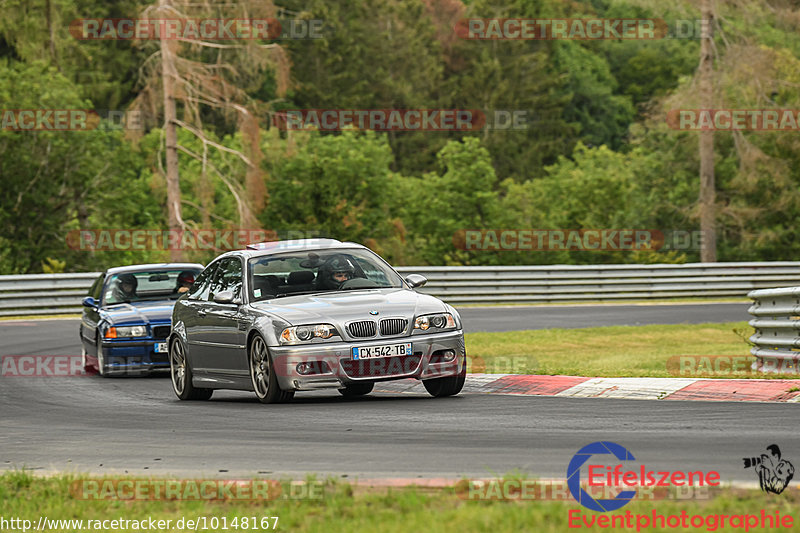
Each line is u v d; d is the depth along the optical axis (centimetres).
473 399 3462
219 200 15812
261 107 11975
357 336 3353
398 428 2833
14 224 14662
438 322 3447
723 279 9969
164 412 3494
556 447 2450
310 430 2867
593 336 6344
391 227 17362
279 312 3431
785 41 16662
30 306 8312
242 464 2412
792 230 15862
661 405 3141
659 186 17038
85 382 4662
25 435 3075
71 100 14800
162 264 5388
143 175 16300
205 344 3772
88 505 2027
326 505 1906
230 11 11475
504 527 1655
